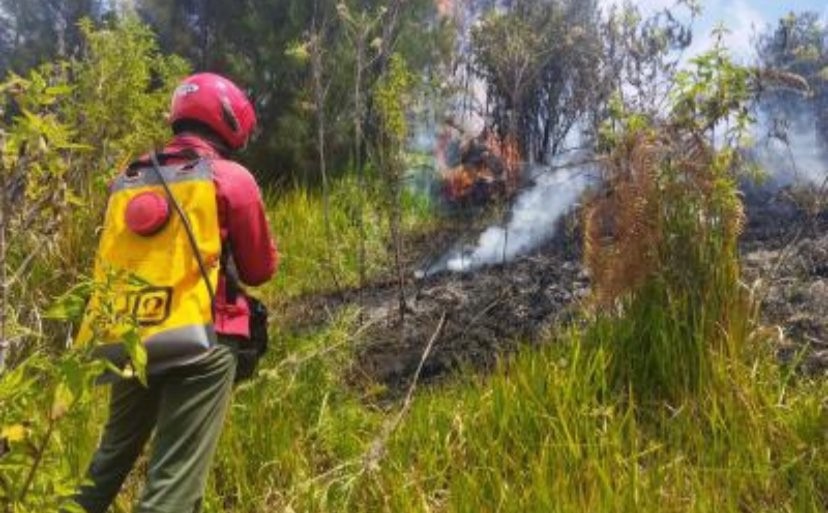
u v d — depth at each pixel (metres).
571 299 5.55
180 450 3.23
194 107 3.51
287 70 9.07
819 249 5.47
